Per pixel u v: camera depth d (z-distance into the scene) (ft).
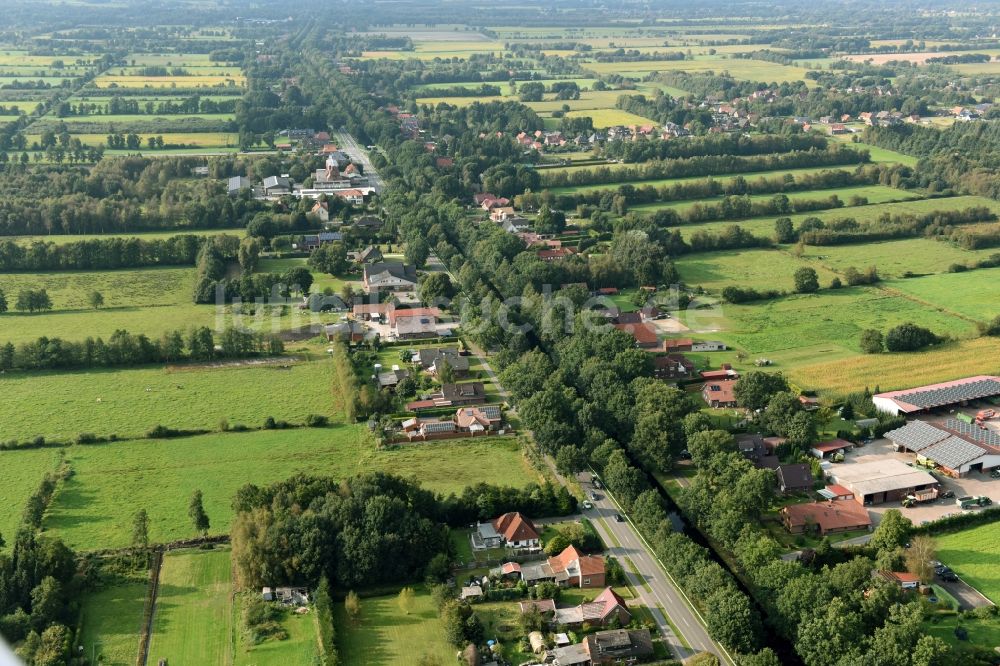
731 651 632.79
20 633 636.48
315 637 648.79
